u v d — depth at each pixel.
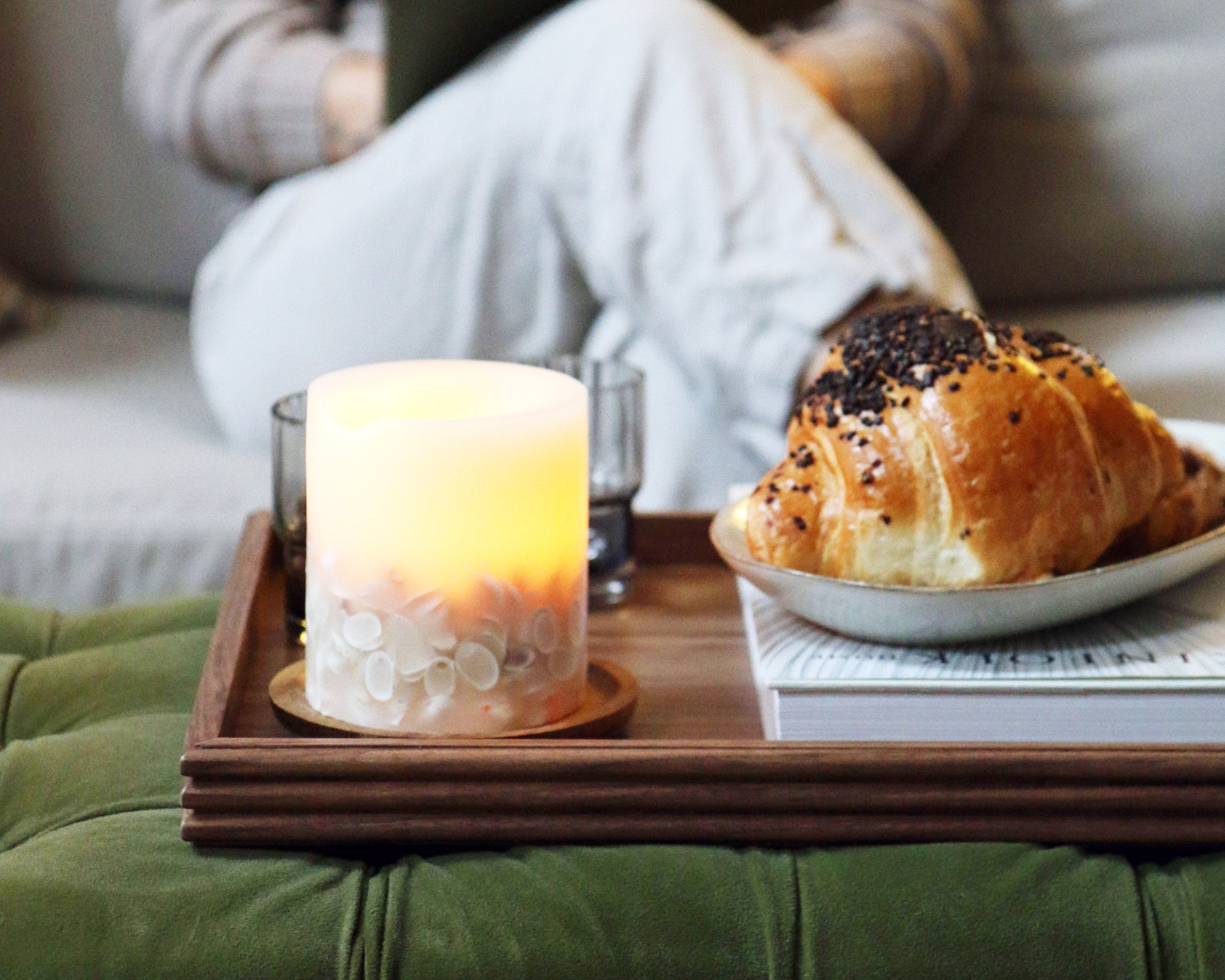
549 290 1.52
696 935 0.84
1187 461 0.98
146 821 0.89
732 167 1.40
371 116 1.81
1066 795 0.86
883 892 0.84
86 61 2.12
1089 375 0.93
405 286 1.52
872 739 0.88
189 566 1.46
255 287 1.59
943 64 1.85
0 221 2.18
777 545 0.93
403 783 0.86
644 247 1.40
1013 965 0.83
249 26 1.93
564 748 0.86
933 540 0.91
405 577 0.88
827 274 1.34
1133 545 0.95
